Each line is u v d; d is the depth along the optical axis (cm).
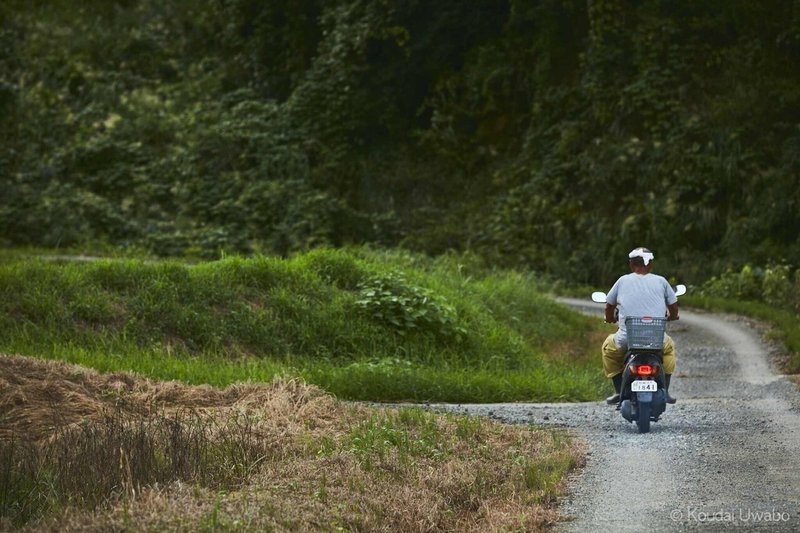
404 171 5397
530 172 5059
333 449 1116
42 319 2081
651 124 4778
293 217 4994
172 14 6438
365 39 5438
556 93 5144
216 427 1191
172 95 5850
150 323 2155
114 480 941
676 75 4816
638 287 1412
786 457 1167
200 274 2366
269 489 942
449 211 5175
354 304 2362
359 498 921
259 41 5931
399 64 5528
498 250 4716
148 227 4869
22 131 5444
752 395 1772
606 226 4575
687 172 4531
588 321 3188
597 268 4484
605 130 4931
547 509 952
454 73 5544
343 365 2180
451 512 923
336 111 5488
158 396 1430
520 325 2834
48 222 4738
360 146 5569
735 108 4634
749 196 4400
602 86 4912
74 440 1079
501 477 1050
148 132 5556
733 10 4838
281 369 1848
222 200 5103
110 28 6309
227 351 2131
